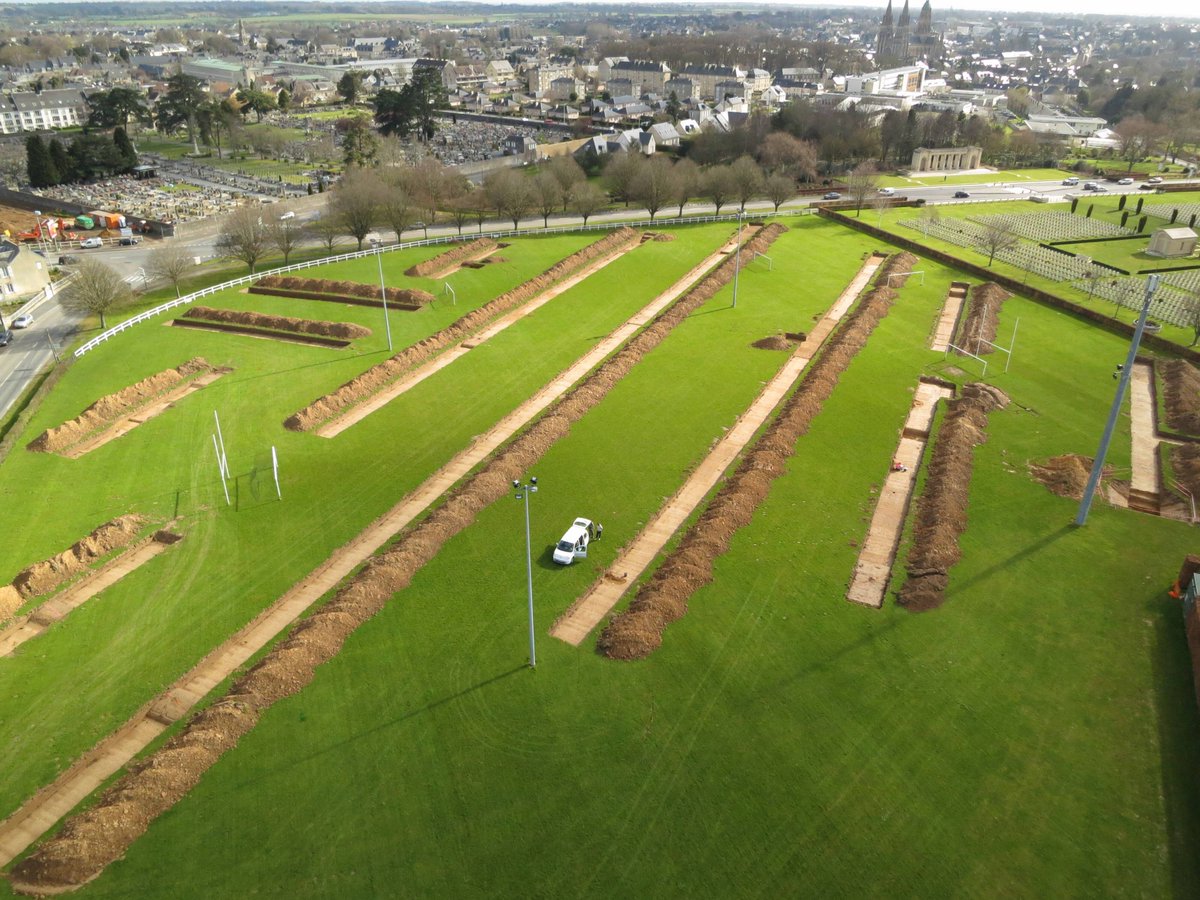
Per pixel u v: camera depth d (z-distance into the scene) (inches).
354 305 5118.1
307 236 6865.2
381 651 2357.3
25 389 4121.6
